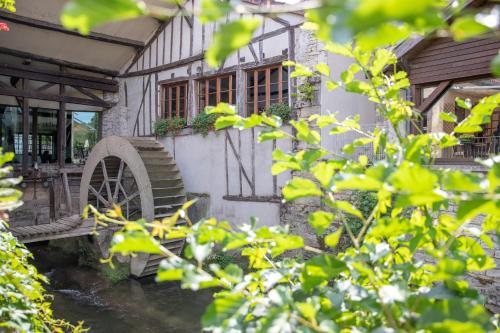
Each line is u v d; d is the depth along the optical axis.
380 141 1.44
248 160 8.93
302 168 1.35
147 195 8.99
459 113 7.57
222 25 0.50
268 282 1.22
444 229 1.30
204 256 1.00
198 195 9.91
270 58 8.44
